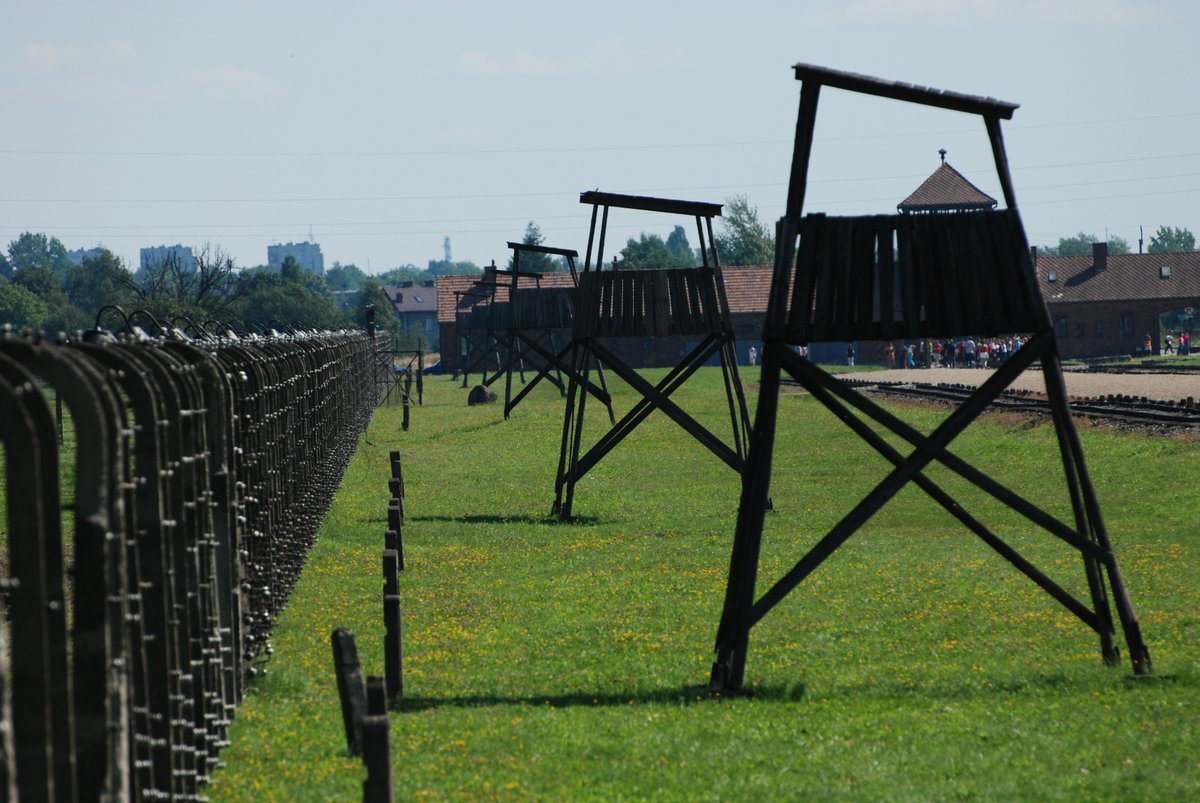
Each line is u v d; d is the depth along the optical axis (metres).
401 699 33.94
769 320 35.56
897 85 35.09
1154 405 106.44
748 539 35.00
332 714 32.06
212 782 25.69
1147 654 35.22
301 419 55.41
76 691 17.95
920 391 153.00
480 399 168.12
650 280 69.62
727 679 34.84
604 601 47.66
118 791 18.66
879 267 35.38
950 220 35.53
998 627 42.38
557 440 114.12
